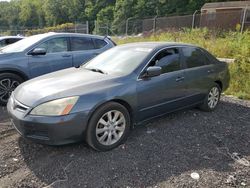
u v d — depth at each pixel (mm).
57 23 77375
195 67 5223
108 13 59344
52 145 3691
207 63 5578
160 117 4879
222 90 6012
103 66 4738
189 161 3633
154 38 18172
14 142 4121
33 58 6395
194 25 24625
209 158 3730
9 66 6020
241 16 24219
